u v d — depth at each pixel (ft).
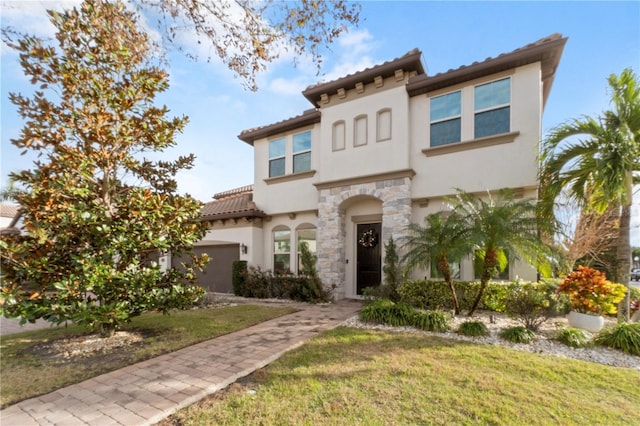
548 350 19.07
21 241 19.74
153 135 23.03
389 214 37.76
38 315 19.02
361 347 19.76
